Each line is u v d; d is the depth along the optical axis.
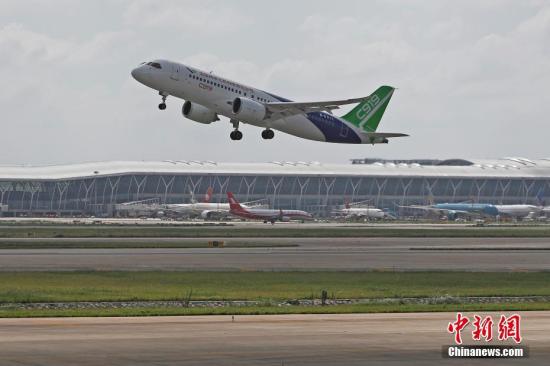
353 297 146.25
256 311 121.31
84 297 140.12
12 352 83.44
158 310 121.50
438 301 141.75
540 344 91.75
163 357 81.56
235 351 85.12
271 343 90.25
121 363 78.50
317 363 79.38
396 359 81.62
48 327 102.19
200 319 112.06
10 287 154.00
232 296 145.00
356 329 102.00
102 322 107.81
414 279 182.62
